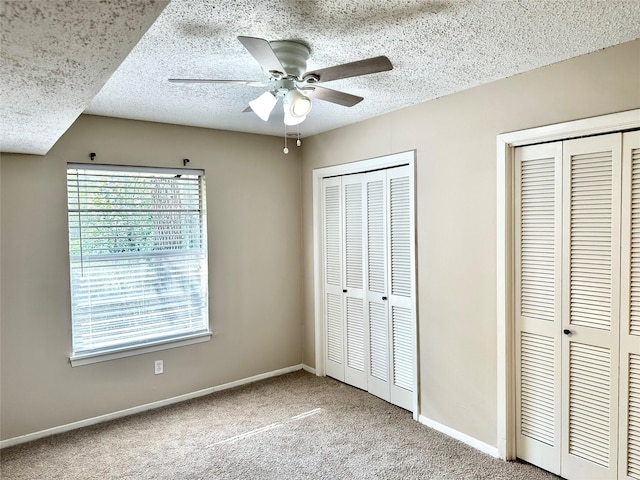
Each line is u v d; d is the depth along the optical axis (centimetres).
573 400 232
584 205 224
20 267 286
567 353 233
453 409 288
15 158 283
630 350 210
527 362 252
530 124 239
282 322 418
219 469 253
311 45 201
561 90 225
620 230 211
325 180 401
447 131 284
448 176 285
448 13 170
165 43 193
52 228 297
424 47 205
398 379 338
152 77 237
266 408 338
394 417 320
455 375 286
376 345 357
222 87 254
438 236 293
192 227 364
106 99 276
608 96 208
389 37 192
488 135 260
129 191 331
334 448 276
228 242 379
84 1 95
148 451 274
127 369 329
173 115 319
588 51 212
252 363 398
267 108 204
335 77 197
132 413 331
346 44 200
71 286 307
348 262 381
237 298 387
